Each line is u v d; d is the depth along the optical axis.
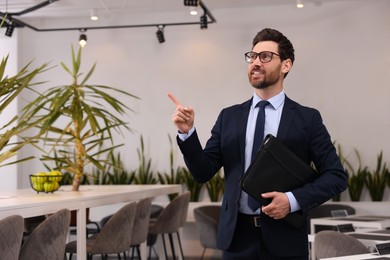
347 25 7.14
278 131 2.04
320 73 7.18
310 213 6.40
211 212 6.37
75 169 4.50
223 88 7.45
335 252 2.97
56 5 7.24
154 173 7.55
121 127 7.64
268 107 2.09
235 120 2.12
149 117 7.62
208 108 7.48
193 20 7.57
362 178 6.86
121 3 7.22
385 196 6.93
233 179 2.05
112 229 3.98
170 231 5.21
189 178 7.26
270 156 1.95
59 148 7.67
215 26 7.51
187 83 7.55
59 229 3.04
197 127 7.50
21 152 7.71
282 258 1.99
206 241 5.85
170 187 5.54
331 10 7.19
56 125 7.76
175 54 7.61
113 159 7.22
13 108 7.58
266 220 1.97
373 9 7.08
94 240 4.31
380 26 7.05
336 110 7.12
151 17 7.68
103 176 7.45
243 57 7.41
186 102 7.55
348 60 7.11
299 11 7.27
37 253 2.92
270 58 2.03
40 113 7.74
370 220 4.93
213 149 2.15
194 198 7.25
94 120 4.29
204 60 7.52
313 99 7.19
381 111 7.00
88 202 3.71
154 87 7.63
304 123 2.05
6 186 7.63
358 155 7.02
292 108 2.08
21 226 2.66
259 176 1.94
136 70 7.69
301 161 1.99
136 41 7.72
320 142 2.05
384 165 6.89
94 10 7.26
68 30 7.81
